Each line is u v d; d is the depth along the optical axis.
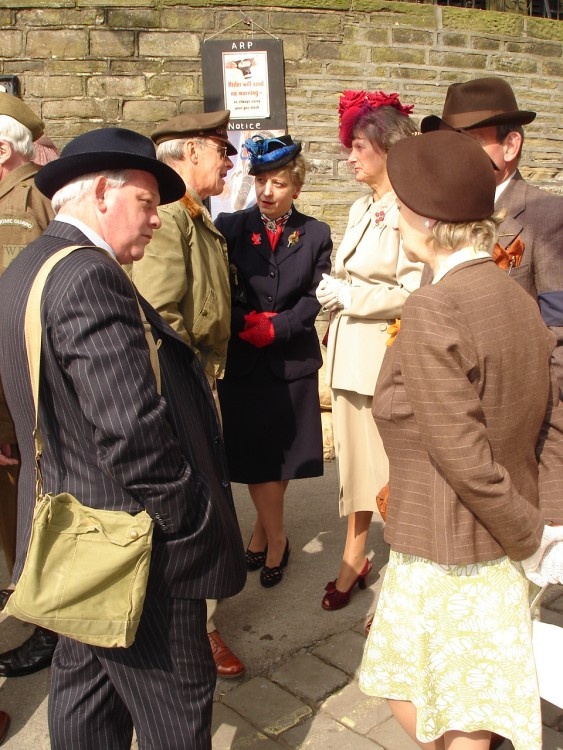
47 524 1.75
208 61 5.06
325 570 3.66
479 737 1.90
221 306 2.93
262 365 3.44
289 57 5.13
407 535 1.90
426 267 2.79
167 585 1.87
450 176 1.82
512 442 1.86
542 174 5.66
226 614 3.31
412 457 1.91
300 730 2.62
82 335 1.70
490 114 2.60
